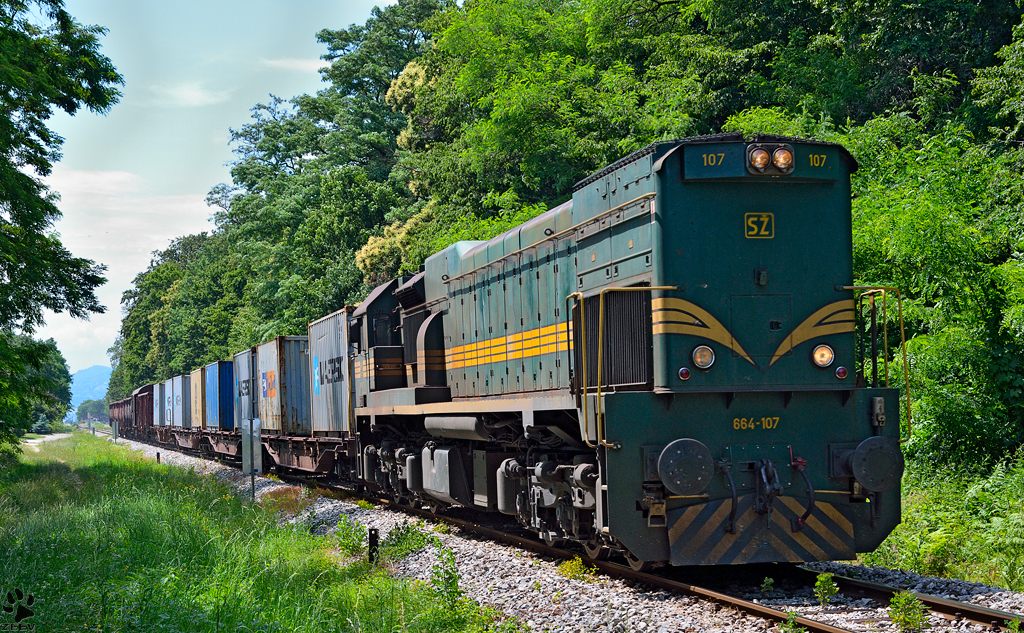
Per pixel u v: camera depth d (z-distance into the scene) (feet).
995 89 55.16
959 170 51.78
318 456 70.13
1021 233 49.34
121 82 72.38
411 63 132.77
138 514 41.11
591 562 30.81
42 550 31.94
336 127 161.58
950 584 25.89
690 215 27.63
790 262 28.07
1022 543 31.50
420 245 98.89
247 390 94.27
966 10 66.59
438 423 42.57
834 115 68.80
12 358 61.11
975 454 43.55
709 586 27.14
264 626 23.07
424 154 115.65
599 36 91.09
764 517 26.78
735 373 27.32
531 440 35.37
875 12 71.77
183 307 263.90
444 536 40.09
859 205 49.85
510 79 88.58
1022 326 42.73
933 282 45.32
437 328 47.65
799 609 23.59
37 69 64.23
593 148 77.51
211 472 87.56
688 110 78.28
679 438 26.66
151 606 23.38
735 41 83.46
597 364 29.43
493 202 92.12
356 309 58.70
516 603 26.86
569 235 33.94
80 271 69.10
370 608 26.91
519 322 38.14
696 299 27.37
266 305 159.12
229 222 257.34
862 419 27.99
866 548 27.48
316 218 139.23
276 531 42.37
